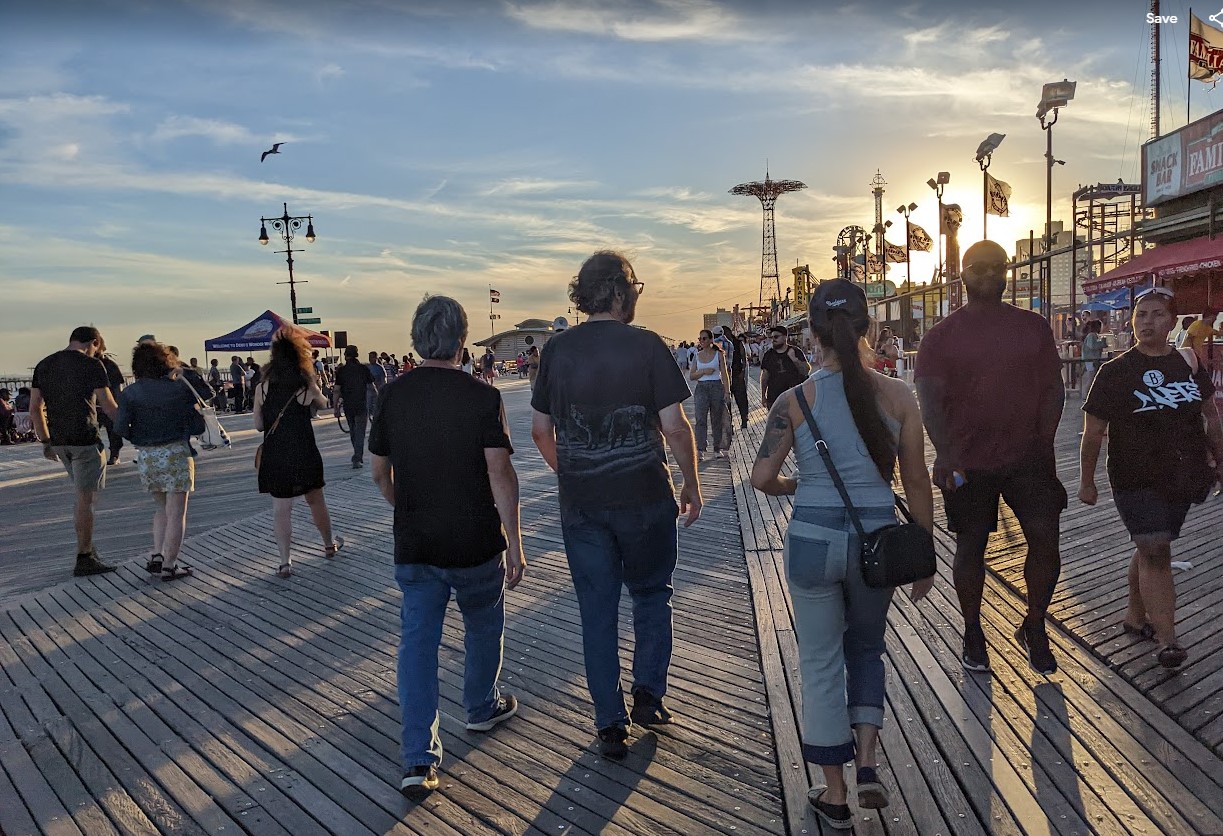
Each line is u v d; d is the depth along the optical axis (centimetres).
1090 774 312
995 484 391
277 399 652
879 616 284
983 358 374
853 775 322
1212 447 400
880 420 274
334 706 411
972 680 398
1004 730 349
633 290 348
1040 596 396
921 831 286
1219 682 381
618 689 348
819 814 299
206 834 305
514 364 7256
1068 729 348
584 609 345
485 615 365
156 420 652
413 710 328
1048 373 376
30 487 1280
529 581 618
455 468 333
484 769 343
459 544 334
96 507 1049
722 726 373
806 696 287
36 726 405
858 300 280
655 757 347
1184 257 1540
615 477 334
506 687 425
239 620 555
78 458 689
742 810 307
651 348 338
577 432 337
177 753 369
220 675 459
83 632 545
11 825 317
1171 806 291
